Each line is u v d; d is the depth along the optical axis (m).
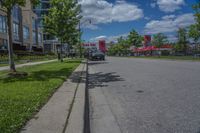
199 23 37.56
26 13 62.56
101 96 9.05
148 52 93.19
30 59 39.66
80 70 17.94
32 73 15.05
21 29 56.34
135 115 6.39
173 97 8.34
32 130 4.63
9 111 5.89
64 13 32.09
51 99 7.46
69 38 33.62
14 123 4.96
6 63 28.31
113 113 6.68
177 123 5.64
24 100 7.11
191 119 5.90
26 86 9.67
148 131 5.21
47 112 5.91
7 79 12.05
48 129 4.68
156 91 9.56
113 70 19.86
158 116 6.22
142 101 7.92
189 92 9.12
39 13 87.12
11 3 13.17
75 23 33.16
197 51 56.69
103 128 5.52
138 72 17.41
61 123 5.03
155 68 20.70
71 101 7.14
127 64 27.92
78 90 9.20
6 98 7.37
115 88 10.67
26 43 60.91
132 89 10.24
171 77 13.75
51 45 92.69
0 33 42.75
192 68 19.61
